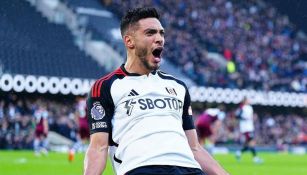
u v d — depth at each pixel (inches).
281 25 3442.4
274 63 3110.2
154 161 264.7
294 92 2913.4
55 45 2632.9
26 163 1365.7
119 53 2723.9
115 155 274.7
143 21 275.7
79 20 2815.0
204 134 1460.4
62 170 1178.0
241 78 2807.6
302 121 2938.0
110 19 2933.1
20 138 2079.2
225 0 3368.6
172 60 2837.1
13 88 2153.1
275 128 2819.9
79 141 1902.1
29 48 2549.2
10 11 2655.0
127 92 276.8
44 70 2488.9
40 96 2381.9
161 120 273.0
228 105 2815.0
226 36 3152.1
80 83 2287.2
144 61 278.2
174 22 3063.5
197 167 272.2
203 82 2738.7
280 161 1697.8
